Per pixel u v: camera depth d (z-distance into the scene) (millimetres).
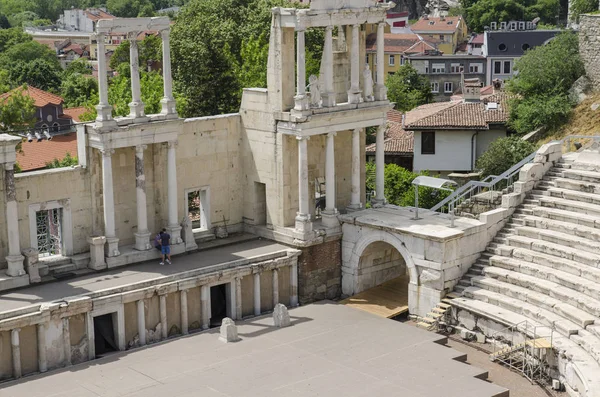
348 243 55906
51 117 84688
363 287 56469
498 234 53531
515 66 84125
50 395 41594
